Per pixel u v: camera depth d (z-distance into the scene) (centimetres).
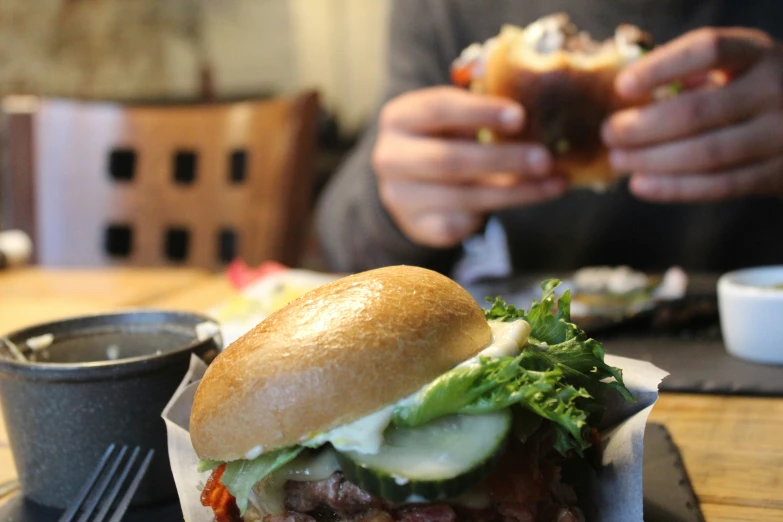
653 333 57
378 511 32
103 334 43
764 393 46
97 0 140
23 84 145
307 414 31
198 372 39
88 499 36
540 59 55
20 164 105
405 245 79
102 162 104
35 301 76
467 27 92
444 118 66
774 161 64
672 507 36
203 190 99
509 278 72
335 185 94
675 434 42
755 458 40
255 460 33
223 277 86
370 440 31
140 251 101
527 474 32
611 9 84
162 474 39
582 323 56
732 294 50
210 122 100
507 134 58
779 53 61
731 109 60
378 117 92
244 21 139
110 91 144
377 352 31
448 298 33
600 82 54
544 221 91
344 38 139
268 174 93
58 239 104
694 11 82
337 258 85
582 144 57
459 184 69
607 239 88
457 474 31
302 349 32
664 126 58
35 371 37
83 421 38
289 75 141
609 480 35
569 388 33
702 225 85
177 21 140
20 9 141
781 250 83
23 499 39
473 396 32
